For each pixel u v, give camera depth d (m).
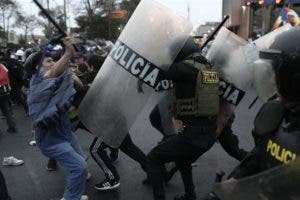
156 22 3.61
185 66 3.59
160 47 3.60
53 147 4.02
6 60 10.67
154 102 4.07
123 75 3.72
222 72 4.19
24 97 10.94
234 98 4.21
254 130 1.76
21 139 8.11
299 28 1.64
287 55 1.58
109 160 4.94
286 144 1.59
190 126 3.67
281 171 1.44
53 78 3.90
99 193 4.92
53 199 4.84
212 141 3.73
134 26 3.67
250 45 4.11
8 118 8.72
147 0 3.68
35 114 3.96
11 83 10.52
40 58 3.98
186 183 4.36
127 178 5.39
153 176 3.78
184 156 3.74
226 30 4.27
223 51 4.21
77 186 3.99
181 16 3.66
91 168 5.86
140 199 4.71
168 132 4.23
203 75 3.60
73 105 4.52
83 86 4.52
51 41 3.92
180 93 3.67
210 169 5.66
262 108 1.74
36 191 5.11
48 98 3.91
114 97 3.77
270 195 1.47
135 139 7.40
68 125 4.15
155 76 3.64
